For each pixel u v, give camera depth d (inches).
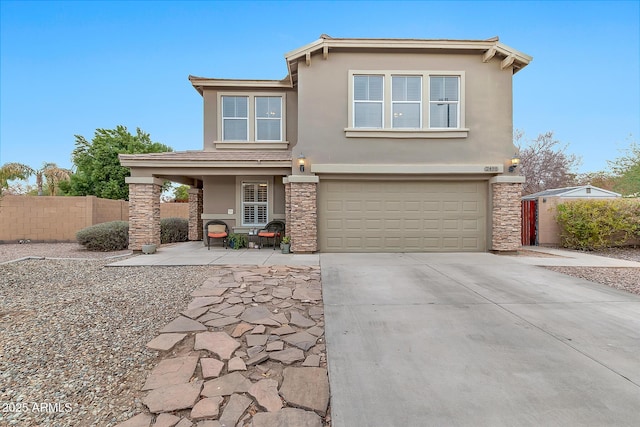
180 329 166.9
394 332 165.5
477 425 95.5
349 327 172.2
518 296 228.5
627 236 478.3
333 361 135.1
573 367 128.8
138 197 436.5
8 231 580.1
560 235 508.7
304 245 423.5
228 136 533.6
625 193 743.1
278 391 113.8
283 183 480.4
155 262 357.1
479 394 110.9
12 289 239.3
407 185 437.4
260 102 535.5
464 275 294.8
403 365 131.6
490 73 430.6
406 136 427.5
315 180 421.1
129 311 193.8
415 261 366.9
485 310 198.5
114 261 367.9
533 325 173.8
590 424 95.5
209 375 124.0
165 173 441.4
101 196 987.9
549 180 1059.9
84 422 97.7
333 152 429.4
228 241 502.6
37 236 592.4
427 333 164.1
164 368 129.2
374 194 437.4
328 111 429.1
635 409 102.2
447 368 128.8
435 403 106.2
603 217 460.4
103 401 108.6
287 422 97.6
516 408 103.2
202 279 277.4
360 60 427.8
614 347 146.7
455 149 429.7
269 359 137.7
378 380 120.5
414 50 426.3
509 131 432.5
